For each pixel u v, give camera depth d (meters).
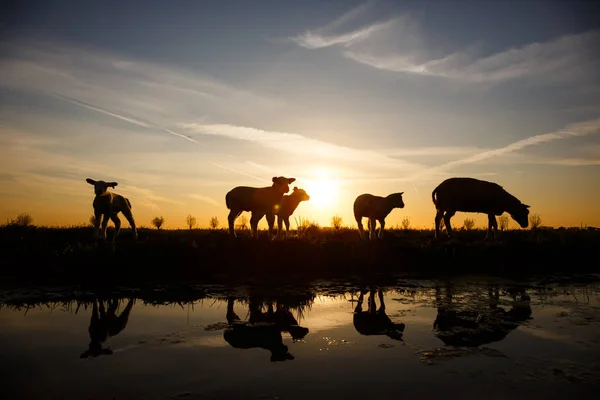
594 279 11.34
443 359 5.43
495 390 4.50
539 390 4.50
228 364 5.25
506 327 6.90
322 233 17.25
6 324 7.05
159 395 4.38
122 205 14.94
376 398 4.30
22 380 4.74
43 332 6.59
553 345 5.99
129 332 6.62
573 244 14.32
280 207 15.47
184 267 11.97
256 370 5.05
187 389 4.52
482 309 8.13
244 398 4.30
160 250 12.48
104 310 8.06
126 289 9.95
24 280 10.62
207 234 16.27
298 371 5.02
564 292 9.72
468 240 16.03
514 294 9.52
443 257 13.29
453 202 15.64
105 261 11.54
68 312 7.90
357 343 6.10
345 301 8.88
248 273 12.03
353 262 12.93
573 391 4.48
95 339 6.26
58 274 10.94
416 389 4.52
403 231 19.00
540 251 13.66
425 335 6.48
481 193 15.37
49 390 4.48
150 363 5.28
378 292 9.79
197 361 5.35
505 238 15.57
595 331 6.66
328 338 6.34
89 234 15.42
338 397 4.32
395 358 5.46
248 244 13.30
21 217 16.84
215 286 10.37
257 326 6.98
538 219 20.27
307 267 12.55
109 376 4.87
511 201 15.56
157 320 7.34
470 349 5.82
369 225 16.39
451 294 9.54
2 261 11.26
